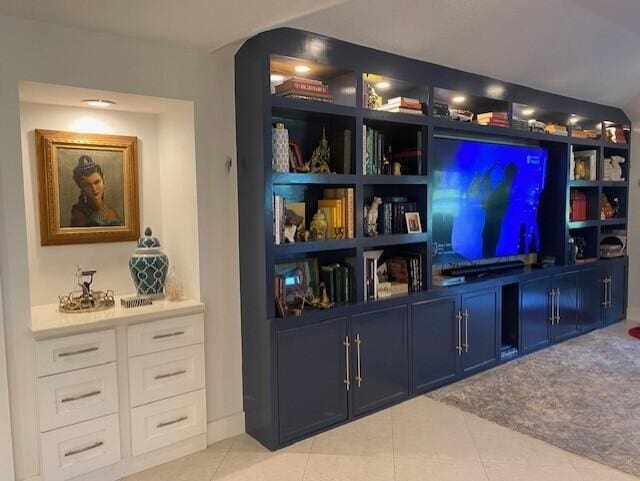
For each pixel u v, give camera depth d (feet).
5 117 7.00
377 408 10.46
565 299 15.28
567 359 13.62
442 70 11.42
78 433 7.72
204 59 8.80
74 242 8.96
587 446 8.91
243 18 7.40
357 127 9.91
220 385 9.35
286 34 8.78
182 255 9.43
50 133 8.66
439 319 11.62
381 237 10.59
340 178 9.71
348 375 9.92
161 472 8.30
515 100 13.28
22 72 7.09
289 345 9.06
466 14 9.79
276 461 8.60
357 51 9.78
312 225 9.89
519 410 10.44
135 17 7.16
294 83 9.14
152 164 9.84
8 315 7.14
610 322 17.28
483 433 9.47
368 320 10.22
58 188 8.76
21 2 6.54
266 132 8.67
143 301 8.80
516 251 14.69
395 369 10.75
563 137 14.96
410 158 11.57
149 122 9.74
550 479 7.91
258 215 8.87
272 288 8.89
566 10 10.56
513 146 14.15
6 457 7.18
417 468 8.30
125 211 9.53
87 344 7.70
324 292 10.12
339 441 9.25
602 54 13.07
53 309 8.41
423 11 9.37
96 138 9.12
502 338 14.08
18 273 7.22
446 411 10.45
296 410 9.22
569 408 10.51
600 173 16.63
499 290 13.08
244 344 9.50
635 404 10.67
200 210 8.93
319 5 7.11
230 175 9.27
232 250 9.37
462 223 12.85
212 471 8.32
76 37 7.49
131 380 8.20
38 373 7.31
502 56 11.71
